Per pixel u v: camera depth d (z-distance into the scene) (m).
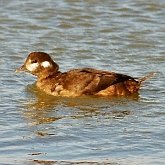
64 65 23.59
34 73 21.70
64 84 21.05
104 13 29.98
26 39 26.50
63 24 28.58
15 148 16.58
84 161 15.85
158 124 18.23
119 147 16.66
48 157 16.06
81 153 16.30
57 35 27.20
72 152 16.36
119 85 20.89
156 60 24.27
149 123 18.31
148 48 25.69
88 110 19.59
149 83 21.95
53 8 30.38
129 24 28.75
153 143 16.89
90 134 17.48
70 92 20.91
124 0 31.61
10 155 16.16
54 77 21.45
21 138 17.20
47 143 16.89
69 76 21.19
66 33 27.48
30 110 19.50
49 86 21.22
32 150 16.45
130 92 20.94
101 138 17.22
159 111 19.39
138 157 16.08
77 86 20.92
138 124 18.23
